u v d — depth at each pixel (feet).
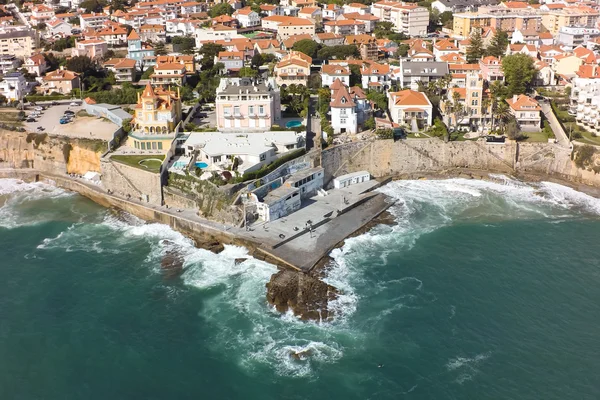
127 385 404.98
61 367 421.59
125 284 509.76
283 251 540.93
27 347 439.22
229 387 400.88
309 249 543.80
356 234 576.20
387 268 520.42
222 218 589.73
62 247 570.87
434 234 577.43
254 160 645.10
